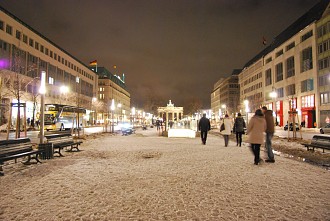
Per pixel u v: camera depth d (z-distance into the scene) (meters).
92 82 102.38
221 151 15.40
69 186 7.40
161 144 20.05
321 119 52.72
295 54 63.16
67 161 11.72
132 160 12.02
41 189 7.09
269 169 9.84
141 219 5.09
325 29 51.56
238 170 9.64
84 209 5.61
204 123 19.73
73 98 72.75
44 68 61.66
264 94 84.50
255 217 5.20
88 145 19.16
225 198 6.36
